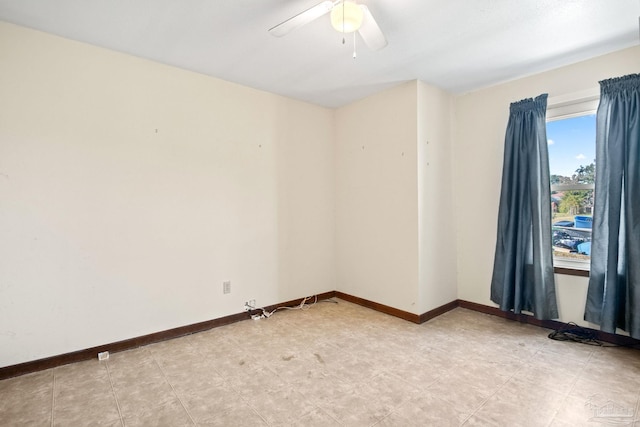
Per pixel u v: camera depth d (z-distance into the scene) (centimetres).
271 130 339
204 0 186
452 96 350
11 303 211
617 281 242
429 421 168
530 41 235
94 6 192
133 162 256
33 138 217
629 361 227
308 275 373
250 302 324
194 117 287
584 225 278
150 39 231
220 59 263
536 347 251
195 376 213
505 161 302
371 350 249
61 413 176
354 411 176
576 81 271
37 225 219
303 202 368
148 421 170
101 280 243
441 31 220
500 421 167
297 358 238
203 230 293
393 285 329
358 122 364
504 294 300
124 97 252
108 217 246
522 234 293
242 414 175
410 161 311
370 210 352
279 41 234
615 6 192
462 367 221
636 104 234
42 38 220
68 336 230
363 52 251
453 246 348
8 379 208
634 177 233
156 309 268
